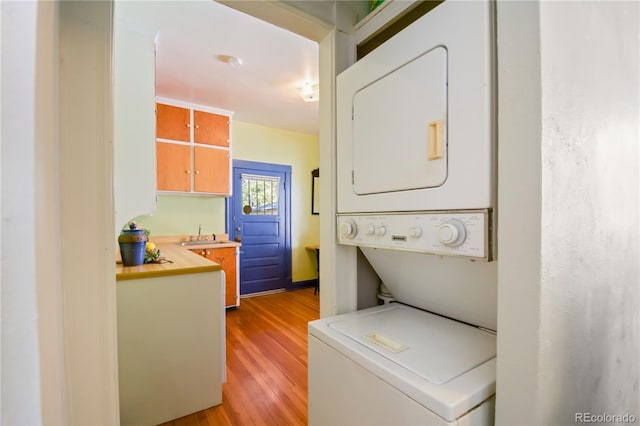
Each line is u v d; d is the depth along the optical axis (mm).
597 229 789
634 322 999
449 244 760
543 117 592
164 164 3514
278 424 1823
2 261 281
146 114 2035
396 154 929
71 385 662
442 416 641
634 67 967
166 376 1839
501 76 648
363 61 1074
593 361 805
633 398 1025
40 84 335
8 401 287
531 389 617
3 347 283
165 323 1838
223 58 2535
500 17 650
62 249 643
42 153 345
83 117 669
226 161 3930
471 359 836
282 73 2820
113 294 720
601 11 816
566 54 668
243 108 3840
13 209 290
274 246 4926
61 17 641
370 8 1344
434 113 801
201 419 1862
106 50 699
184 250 3023
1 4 284
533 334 613
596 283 795
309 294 4836
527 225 613
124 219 1958
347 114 1160
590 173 756
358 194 1104
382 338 985
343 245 1291
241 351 2771
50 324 378
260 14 1151
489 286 927
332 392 984
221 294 2029
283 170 4973
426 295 1214
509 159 637
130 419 1738
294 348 2836
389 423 769
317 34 1290
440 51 786
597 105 787
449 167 763
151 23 2018
